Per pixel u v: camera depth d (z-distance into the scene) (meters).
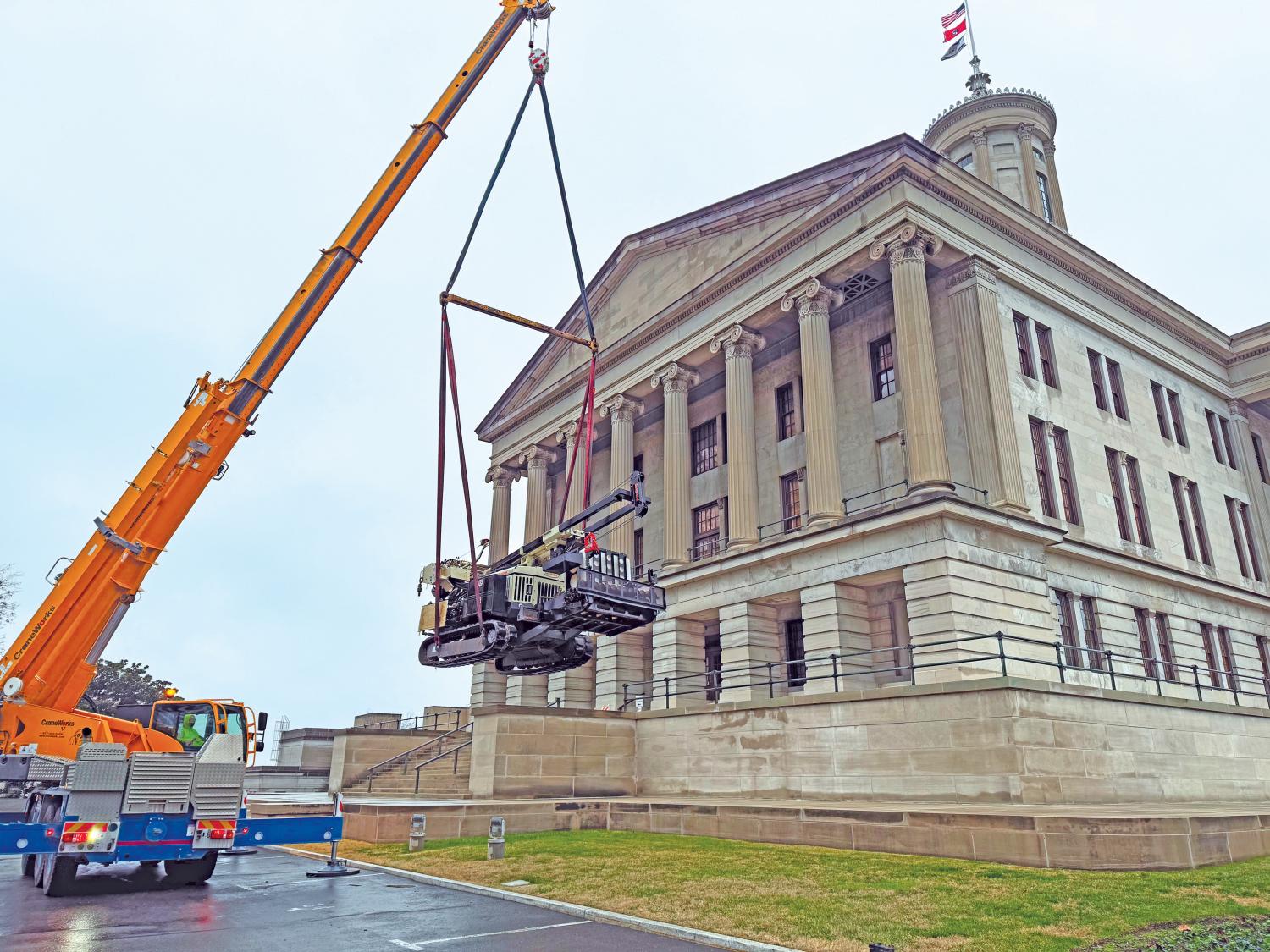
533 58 18.19
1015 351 32.19
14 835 13.98
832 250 32.56
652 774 29.25
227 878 16.50
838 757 23.81
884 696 23.00
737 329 36.28
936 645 24.27
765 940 10.29
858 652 25.12
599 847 18.67
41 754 16.11
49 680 16.59
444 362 15.56
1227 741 26.59
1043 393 32.72
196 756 15.41
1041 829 15.23
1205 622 36.78
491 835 17.41
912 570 26.64
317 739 42.75
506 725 27.02
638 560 43.56
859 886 13.35
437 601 14.94
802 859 16.34
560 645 15.37
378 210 20.06
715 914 11.71
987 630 26.09
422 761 33.91
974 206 32.31
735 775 26.58
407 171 20.34
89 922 12.13
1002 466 28.88
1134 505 36.03
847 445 34.75
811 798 24.25
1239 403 44.66
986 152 49.47
